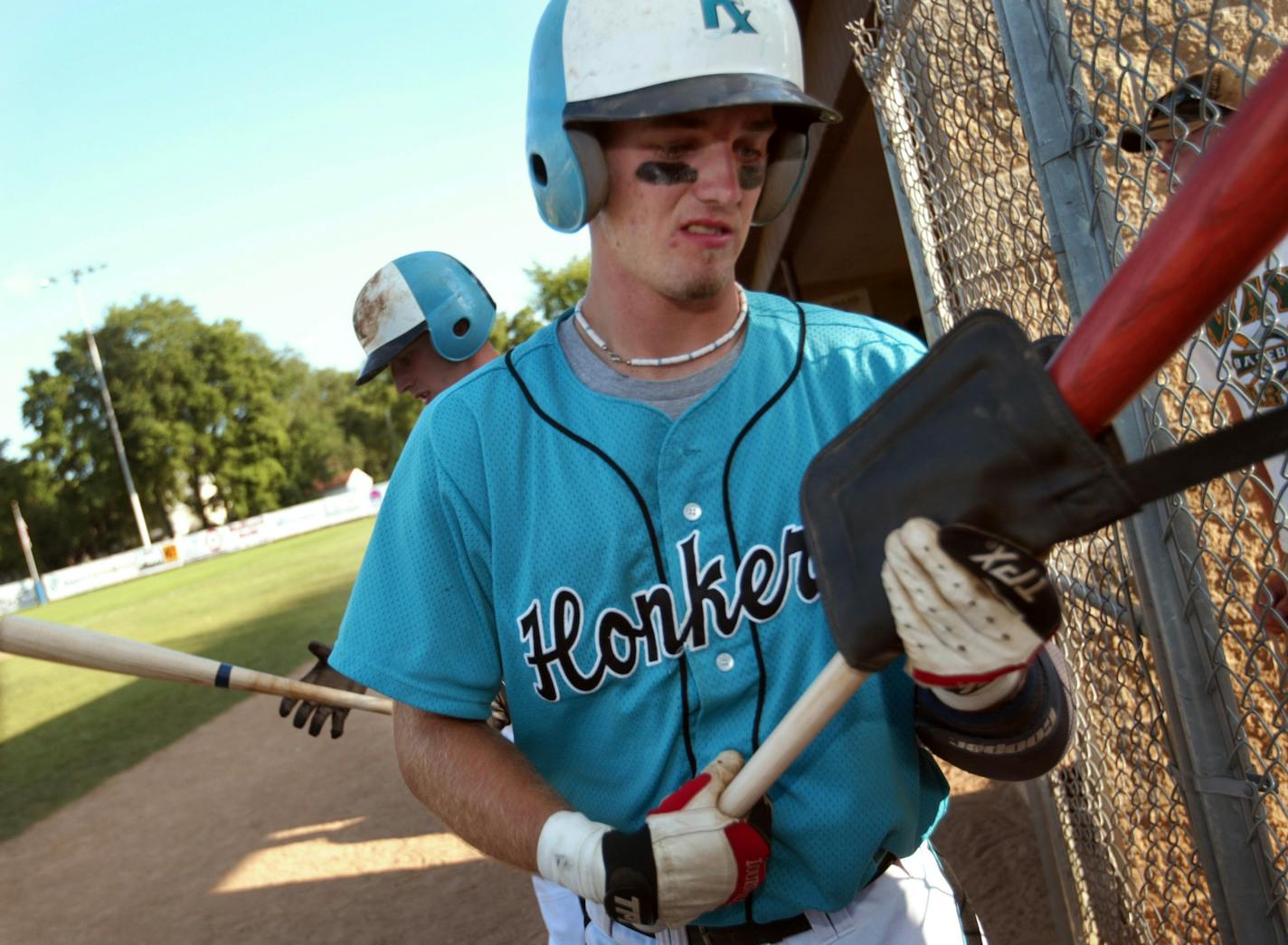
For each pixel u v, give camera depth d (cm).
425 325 271
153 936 429
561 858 123
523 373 136
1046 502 85
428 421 137
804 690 129
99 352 5666
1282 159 68
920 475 93
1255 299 173
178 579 2933
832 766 131
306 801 577
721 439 129
